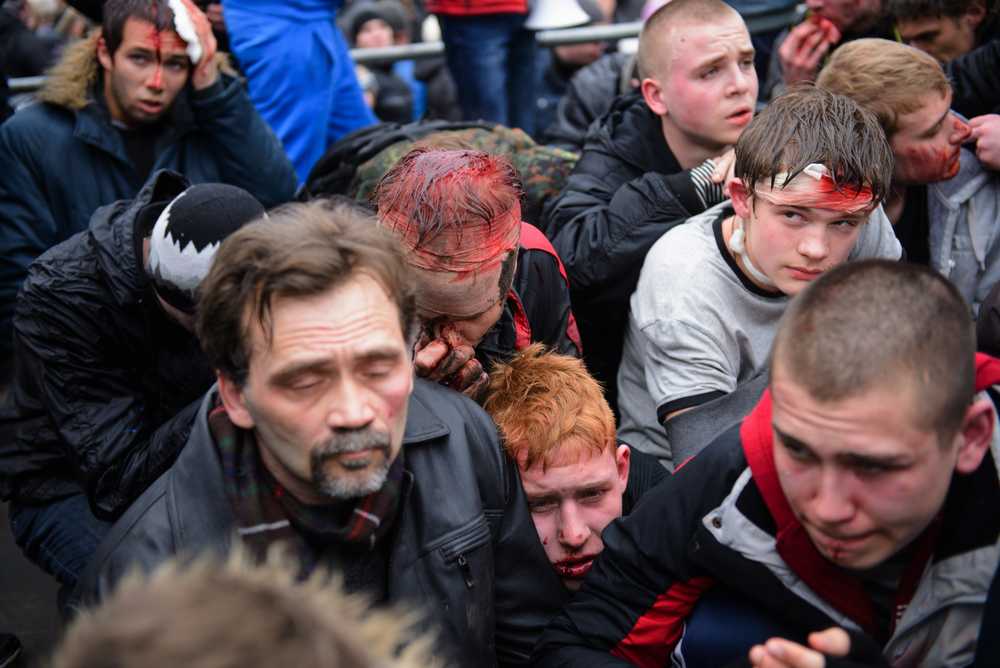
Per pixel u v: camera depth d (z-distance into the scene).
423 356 2.19
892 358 1.49
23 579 3.57
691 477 1.87
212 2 4.20
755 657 1.54
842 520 1.54
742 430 1.78
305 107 4.29
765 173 2.39
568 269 2.96
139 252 2.44
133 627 0.98
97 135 3.37
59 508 2.74
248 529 1.81
